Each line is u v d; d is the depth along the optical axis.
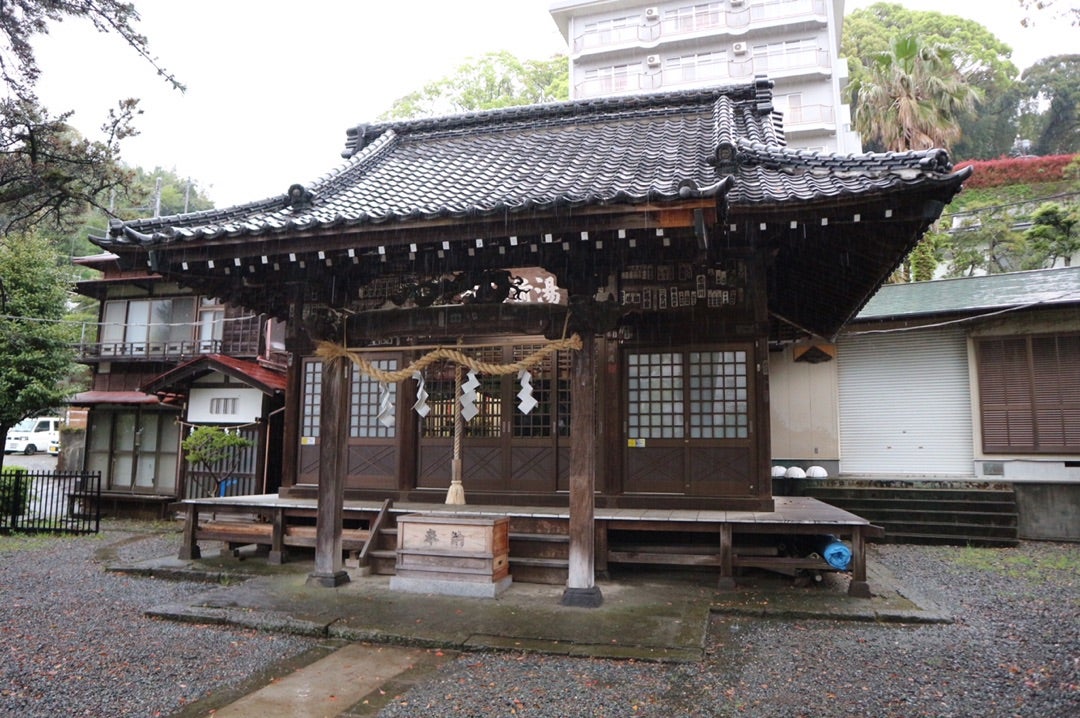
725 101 10.65
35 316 14.27
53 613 6.97
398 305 7.96
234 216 7.91
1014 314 13.73
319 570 7.74
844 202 6.25
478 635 5.99
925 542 11.83
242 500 9.95
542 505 9.19
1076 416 13.18
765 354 8.57
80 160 10.76
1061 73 38.69
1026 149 38.31
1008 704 4.62
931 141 22.03
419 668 5.38
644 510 8.54
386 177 9.61
